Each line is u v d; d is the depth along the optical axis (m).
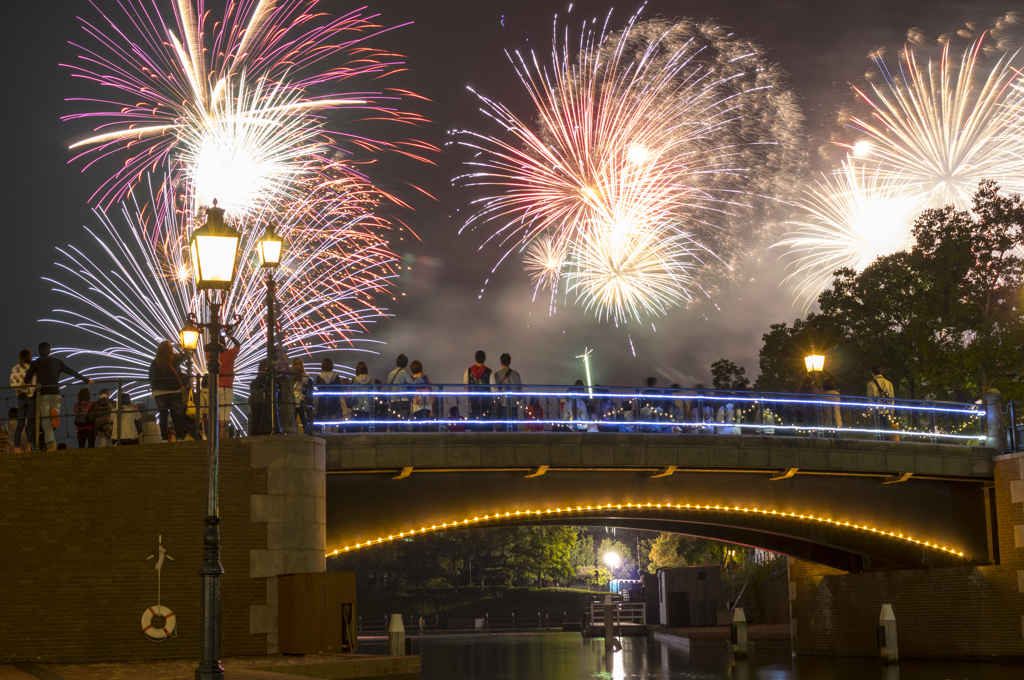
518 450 23.14
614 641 41.94
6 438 20.81
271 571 19.02
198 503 18.98
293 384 20.69
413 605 86.75
